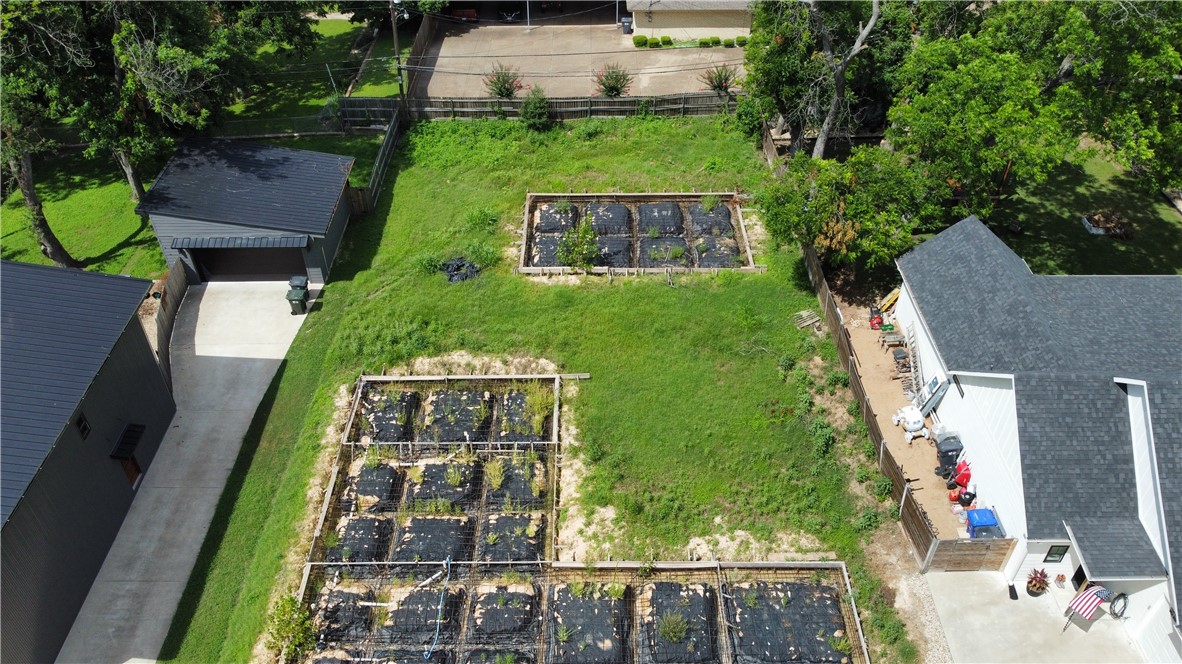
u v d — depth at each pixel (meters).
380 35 52.19
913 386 27.12
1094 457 21.19
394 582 22.47
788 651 20.73
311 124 40.69
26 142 30.31
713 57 47.84
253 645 21.34
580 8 53.91
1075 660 20.66
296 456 25.94
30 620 20.30
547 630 21.41
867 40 36.44
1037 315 23.80
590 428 26.22
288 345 29.67
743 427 26.11
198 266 32.09
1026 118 27.17
